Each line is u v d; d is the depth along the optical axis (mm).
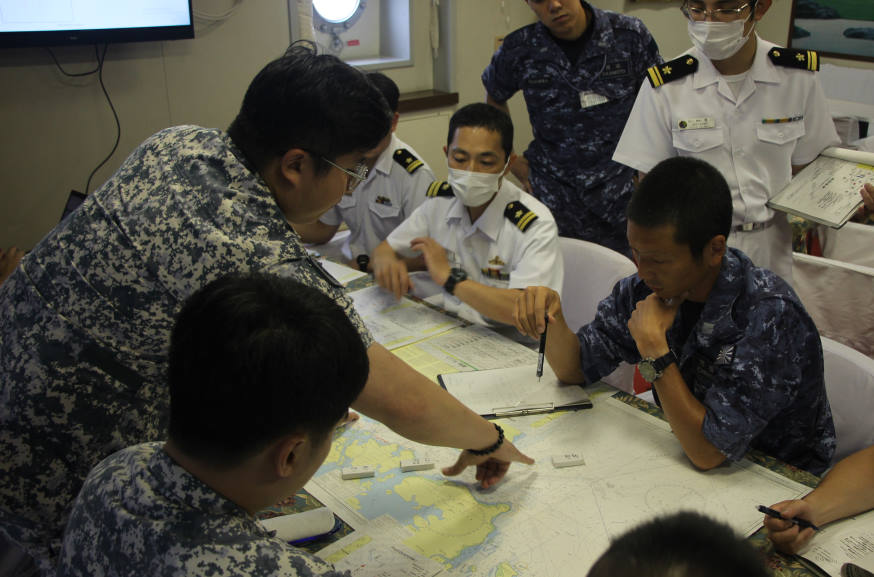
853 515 1131
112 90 2893
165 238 921
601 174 2725
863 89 3699
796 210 1934
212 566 641
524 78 2764
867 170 1977
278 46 3266
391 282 1978
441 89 4090
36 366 919
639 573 483
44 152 2814
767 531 1071
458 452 1331
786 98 2117
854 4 3828
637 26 2670
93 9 2637
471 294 1848
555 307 1538
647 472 1257
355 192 2449
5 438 937
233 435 637
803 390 1294
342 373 675
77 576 692
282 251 958
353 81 965
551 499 1191
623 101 2684
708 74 2154
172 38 2830
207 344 640
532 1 2543
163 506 673
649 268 1245
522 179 3029
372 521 1152
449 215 2039
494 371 1597
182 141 1005
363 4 3816
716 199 1200
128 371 964
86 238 940
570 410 1459
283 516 1135
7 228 2816
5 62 2643
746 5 1922
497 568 1039
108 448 994
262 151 979
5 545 1184
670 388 1269
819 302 2301
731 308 1289
